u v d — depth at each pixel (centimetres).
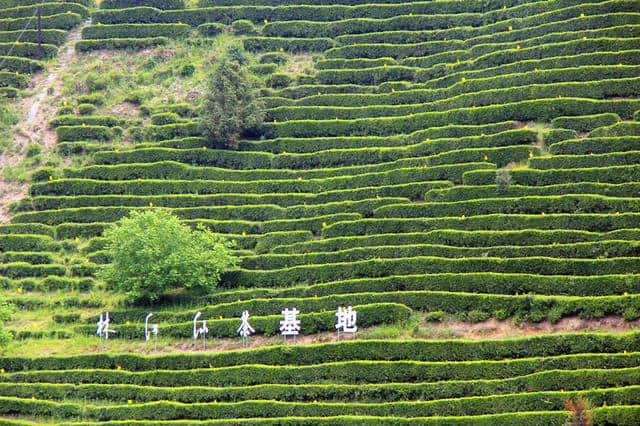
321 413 16512
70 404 17200
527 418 15688
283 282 19838
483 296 18225
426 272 19188
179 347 18712
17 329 19550
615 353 16650
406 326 18262
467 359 17200
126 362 18075
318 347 17700
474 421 15850
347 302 18762
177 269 19612
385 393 16775
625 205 19675
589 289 18025
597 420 15425
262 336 18700
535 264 18662
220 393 17138
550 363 16625
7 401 17350
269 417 16600
